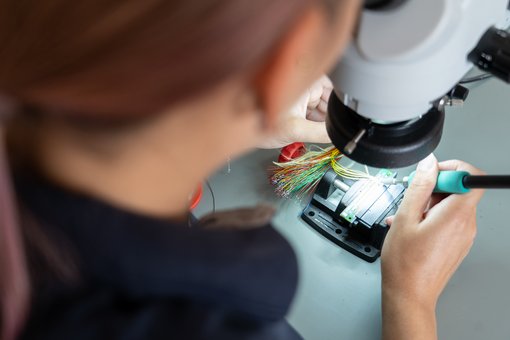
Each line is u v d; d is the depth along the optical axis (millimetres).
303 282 533
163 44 196
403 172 563
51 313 264
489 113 588
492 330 506
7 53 204
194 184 308
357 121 396
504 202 551
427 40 318
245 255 299
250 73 224
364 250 538
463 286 523
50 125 234
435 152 574
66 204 250
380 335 511
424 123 393
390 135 392
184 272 269
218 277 282
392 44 321
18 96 213
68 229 251
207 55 201
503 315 510
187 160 267
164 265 263
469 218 505
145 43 195
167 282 271
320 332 516
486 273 526
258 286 309
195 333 273
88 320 260
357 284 531
